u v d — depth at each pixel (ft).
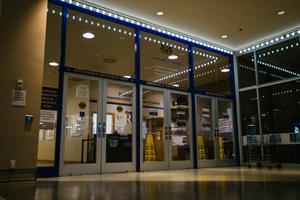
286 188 11.02
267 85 27.35
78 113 19.12
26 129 15.15
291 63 25.79
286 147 25.63
